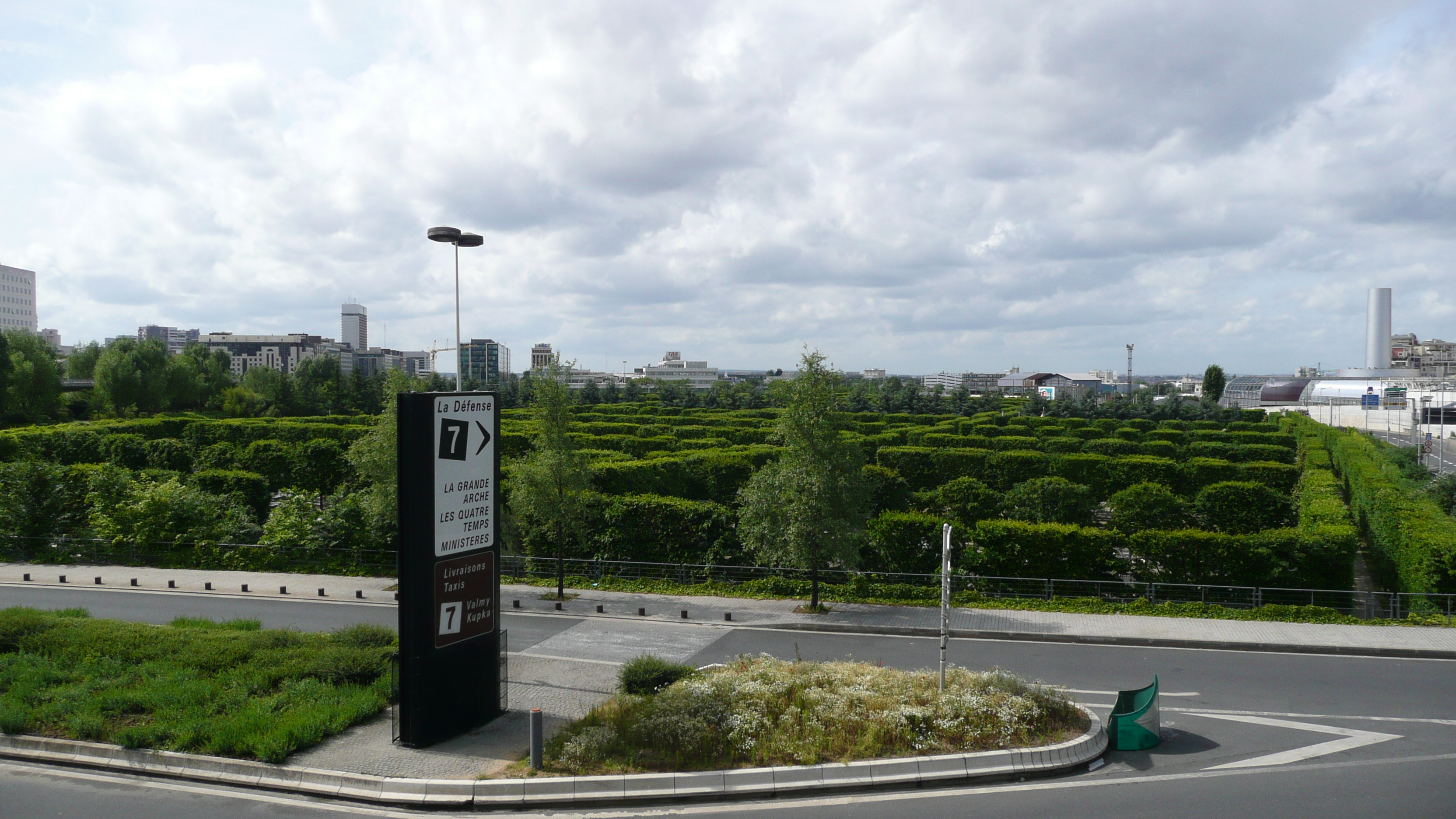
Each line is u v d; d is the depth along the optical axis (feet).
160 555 110.73
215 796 43.96
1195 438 217.15
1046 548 92.17
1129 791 44.65
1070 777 46.80
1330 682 64.49
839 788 44.47
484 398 53.93
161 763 47.09
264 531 113.19
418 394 49.47
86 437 158.61
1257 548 87.92
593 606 89.10
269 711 52.75
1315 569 87.71
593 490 108.47
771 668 58.90
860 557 94.79
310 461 152.25
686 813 41.86
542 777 44.24
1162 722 55.88
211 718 51.49
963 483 113.70
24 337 295.28
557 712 56.49
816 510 84.64
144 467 154.81
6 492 116.47
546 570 103.50
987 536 93.76
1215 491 122.62
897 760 45.91
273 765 46.19
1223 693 61.72
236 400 319.06
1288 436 208.54
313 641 67.87
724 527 100.78
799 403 86.58
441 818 41.73
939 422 261.65
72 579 100.99
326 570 106.32
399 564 49.55
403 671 49.32
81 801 43.06
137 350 309.22
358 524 109.29
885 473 114.83
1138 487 109.40
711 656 71.51
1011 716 50.29
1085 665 69.10
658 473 127.85
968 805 42.60
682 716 49.16
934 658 71.26
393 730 50.65
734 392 353.92
